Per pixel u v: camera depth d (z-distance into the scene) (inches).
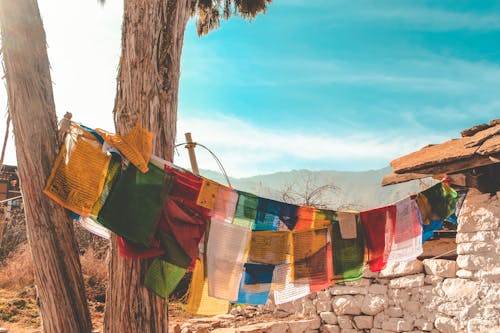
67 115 149.9
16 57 156.3
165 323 172.9
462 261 316.2
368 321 361.7
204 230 169.0
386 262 210.8
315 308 392.2
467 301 309.0
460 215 321.7
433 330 325.1
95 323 398.9
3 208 430.6
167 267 160.6
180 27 196.1
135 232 149.3
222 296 169.2
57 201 147.2
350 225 197.9
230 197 173.3
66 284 154.8
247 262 177.2
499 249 297.3
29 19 160.4
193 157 218.7
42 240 151.8
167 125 185.5
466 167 285.3
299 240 187.5
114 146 149.5
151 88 180.5
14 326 357.4
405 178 325.1
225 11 344.8
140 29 182.2
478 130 317.1
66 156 152.0
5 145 156.6
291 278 185.9
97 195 148.9
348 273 198.1
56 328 151.2
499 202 300.5
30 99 155.5
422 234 244.4
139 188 152.9
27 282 485.7
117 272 168.9
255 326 350.3
